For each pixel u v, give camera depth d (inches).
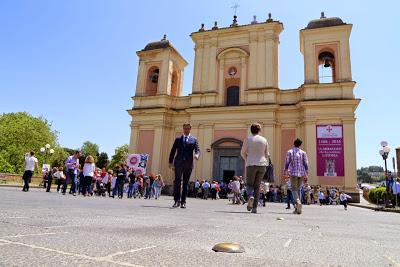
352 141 898.1
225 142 1051.9
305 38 1033.5
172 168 303.4
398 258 73.9
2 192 383.6
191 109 1119.0
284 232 119.4
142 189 822.5
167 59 1221.7
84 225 104.9
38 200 249.4
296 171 305.9
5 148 1781.5
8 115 2090.3
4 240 69.4
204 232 106.3
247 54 1107.9
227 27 1141.1
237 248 72.7
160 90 1197.7
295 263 63.0
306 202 839.7
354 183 869.8
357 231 141.2
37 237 75.7
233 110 1059.3
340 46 991.6
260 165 266.2
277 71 1082.1
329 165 899.4
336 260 68.6
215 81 1137.4
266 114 1022.4
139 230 101.2
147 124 1173.7
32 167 534.9
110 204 268.1
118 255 61.9
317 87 976.3
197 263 58.7
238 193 674.2
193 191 1027.3
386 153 654.5
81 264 53.4
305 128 949.8
